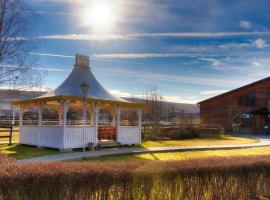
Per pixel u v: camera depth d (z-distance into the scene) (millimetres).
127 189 4953
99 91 17031
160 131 23688
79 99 14477
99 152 13828
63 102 14125
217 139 23922
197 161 6160
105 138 16547
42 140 15344
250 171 6066
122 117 30125
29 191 4469
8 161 5953
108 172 4871
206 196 5594
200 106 38688
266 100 32812
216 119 36781
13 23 15289
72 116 30438
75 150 14547
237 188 5902
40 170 4711
